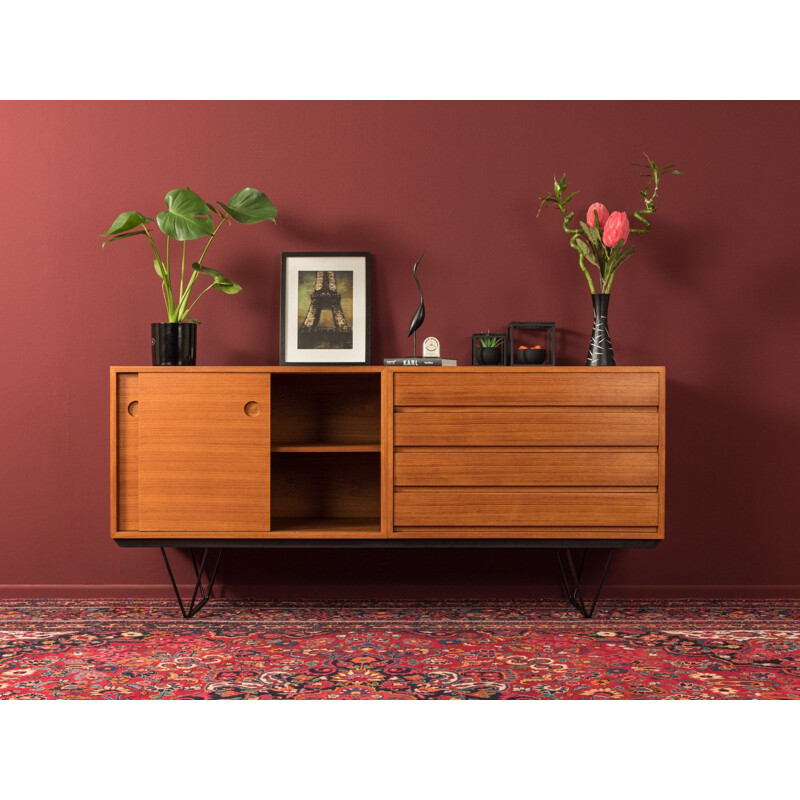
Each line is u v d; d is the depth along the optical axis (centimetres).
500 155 313
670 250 312
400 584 316
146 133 314
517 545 274
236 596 316
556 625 280
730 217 312
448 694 220
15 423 313
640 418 273
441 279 313
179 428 274
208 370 274
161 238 312
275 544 276
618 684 227
